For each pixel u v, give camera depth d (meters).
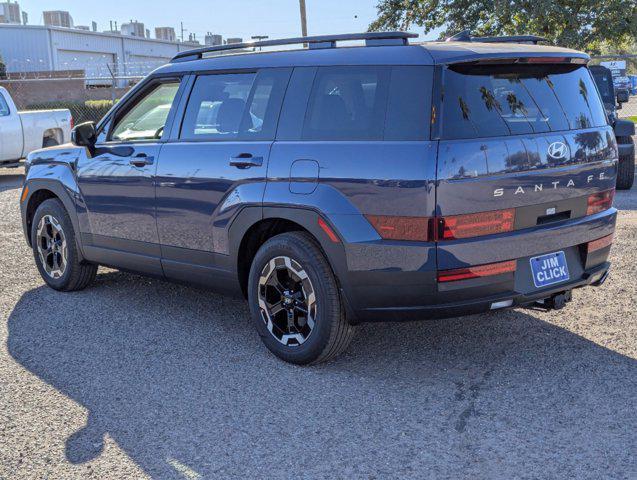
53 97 34.62
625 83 28.92
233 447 3.52
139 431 3.71
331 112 4.29
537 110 4.17
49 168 6.16
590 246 4.43
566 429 3.58
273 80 4.64
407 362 4.49
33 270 7.08
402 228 3.90
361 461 3.35
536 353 4.56
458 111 3.88
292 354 4.46
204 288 5.12
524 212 4.04
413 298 3.97
